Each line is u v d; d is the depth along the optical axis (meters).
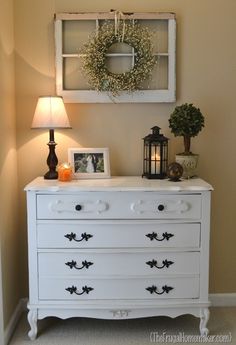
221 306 2.82
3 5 2.37
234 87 2.69
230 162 2.75
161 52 2.64
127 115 2.70
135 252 2.31
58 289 2.33
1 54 2.32
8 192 2.47
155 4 2.62
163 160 2.56
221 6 2.63
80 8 2.61
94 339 2.40
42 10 2.61
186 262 2.33
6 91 2.43
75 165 2.58
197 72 2.67
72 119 2.69
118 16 2.58
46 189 2.26
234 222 2.79
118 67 2.64
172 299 2.35
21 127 2.68
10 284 2.50
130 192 2.27
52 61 2.64
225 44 2.66
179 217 2.30
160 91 2.64
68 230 2.30
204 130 2.72
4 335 2.32
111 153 2.72
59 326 2.56
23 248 2.75
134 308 2.33
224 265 2.82
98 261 2.32
